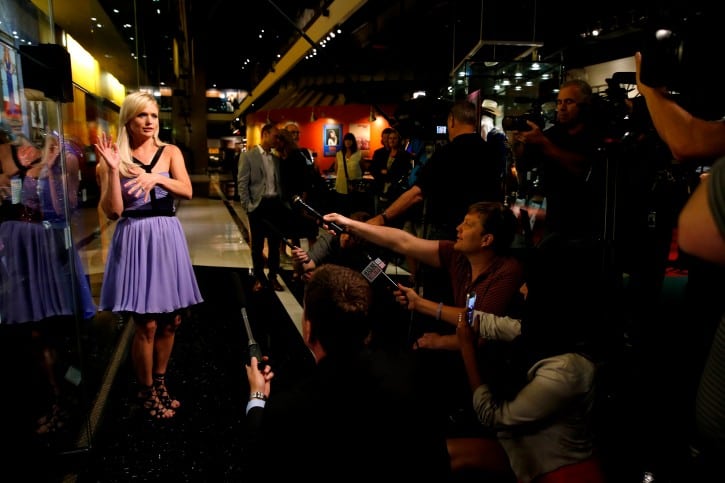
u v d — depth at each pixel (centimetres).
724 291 234
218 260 634
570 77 414
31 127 225
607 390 221
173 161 276
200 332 404
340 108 1259
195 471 231
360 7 746
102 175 260
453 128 281
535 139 249
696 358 247
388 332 226
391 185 553
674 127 128
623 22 405
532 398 167
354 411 118
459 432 213
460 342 195
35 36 252
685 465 196
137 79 596
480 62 400
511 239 227
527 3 420
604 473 171
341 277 131
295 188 507
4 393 215
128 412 283
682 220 94
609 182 237
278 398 120
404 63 1188
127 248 260
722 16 131
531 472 171
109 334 349
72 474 224
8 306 218
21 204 221
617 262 233
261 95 2058
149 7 738
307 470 115
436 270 271
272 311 451
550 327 174
